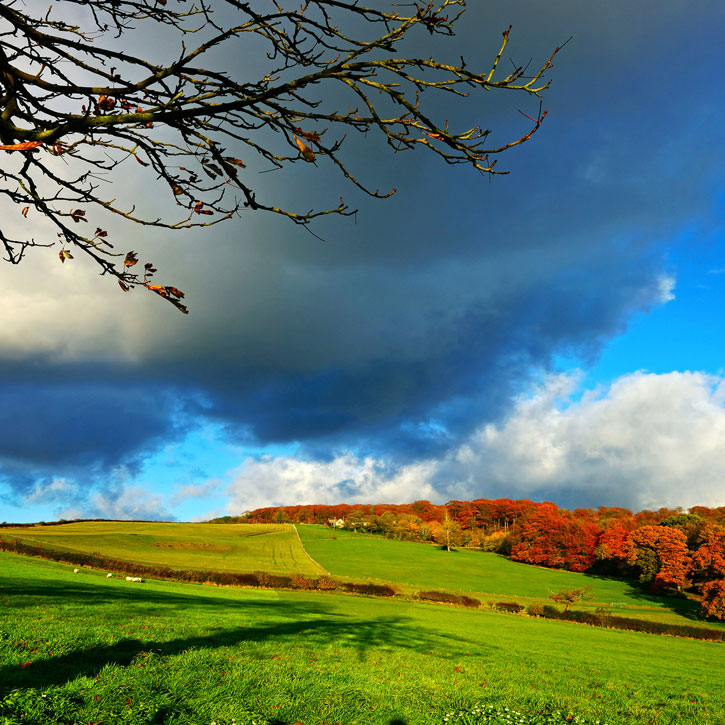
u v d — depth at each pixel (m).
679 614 63.28
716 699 14.90
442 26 3.32
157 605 19.67
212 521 188.25
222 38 3.42
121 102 3.44
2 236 4.09
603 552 88.56
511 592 72.69
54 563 39.22
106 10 3.87
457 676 13.57
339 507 186.88
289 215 3.79
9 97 3.50
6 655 8.86
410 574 81.00
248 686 9.39
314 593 45.47
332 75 3.36
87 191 3.94
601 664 20.48
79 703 7.25
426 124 3.47
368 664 13.38
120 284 4.06
